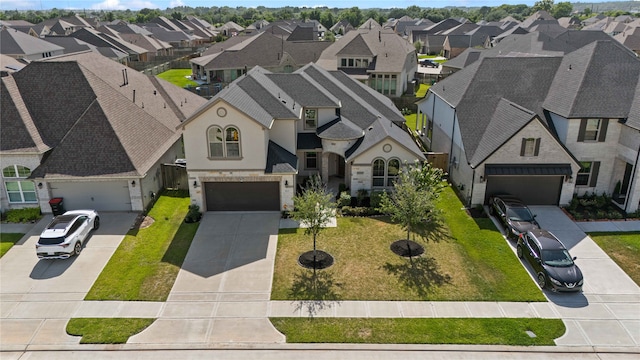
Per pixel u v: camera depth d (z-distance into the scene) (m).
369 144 27.92
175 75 78.44
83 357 16.34
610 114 26.30
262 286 20.22
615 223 25.59
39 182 26.08
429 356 16.30
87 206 27.06
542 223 25.58
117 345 16.84
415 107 54.66
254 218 26.62
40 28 118.69
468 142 28.70
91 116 27.61
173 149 32.97
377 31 67.44
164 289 20.02
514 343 16.80
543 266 19.97
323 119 30.83
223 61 65.56
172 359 16.23
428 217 23.80
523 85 31.11
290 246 23.55
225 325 17.80
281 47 69.81
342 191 29.56
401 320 18.02
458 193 30.00
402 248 23.28
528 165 26.58
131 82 35.44
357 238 24.34
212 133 25.44
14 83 28.62
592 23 154.50
